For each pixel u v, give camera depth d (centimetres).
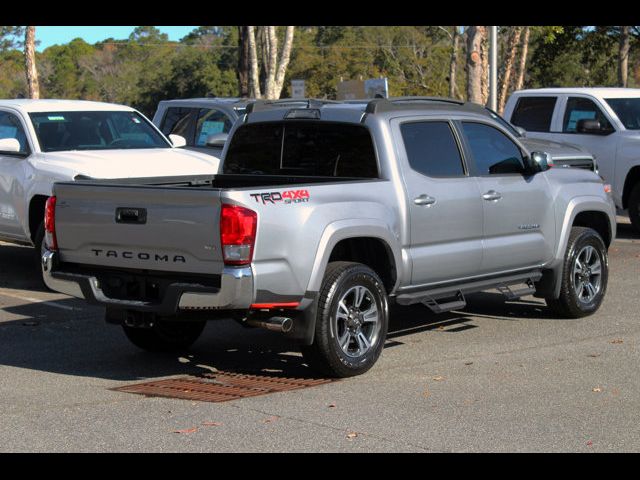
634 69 6769
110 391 751
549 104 1728
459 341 915
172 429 649
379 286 797
